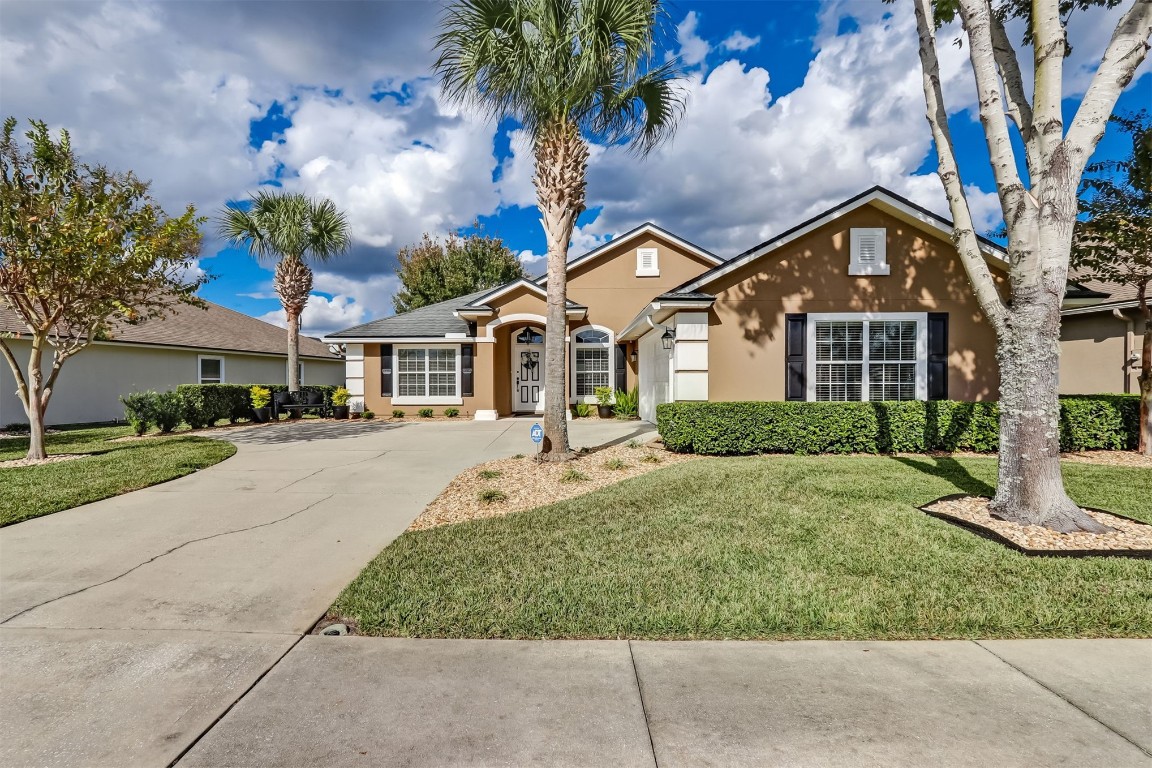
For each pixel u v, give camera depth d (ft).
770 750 6.70
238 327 77.66
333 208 58.59
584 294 54.13
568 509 17.81
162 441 35.68
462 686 8.18
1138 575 11.75
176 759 6.63
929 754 6.60
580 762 6.52
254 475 24.76
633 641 9.61
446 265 102.27
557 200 25.95
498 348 53.52
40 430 28.60
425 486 22.48
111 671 8.66
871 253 31.24
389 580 12.24
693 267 54.24
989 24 16.21
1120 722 7.21
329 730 7.16
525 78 24.54
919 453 27.68
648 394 47.09
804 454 27.66
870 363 31.30
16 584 12.33
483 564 13.16
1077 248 26.84
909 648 9.27
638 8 23.11
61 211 26.99
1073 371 42.45
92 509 18.88
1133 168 24.43
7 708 7.66
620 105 27.27
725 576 12.16
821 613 10.37
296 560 13.98
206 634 9.95
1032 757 6.54
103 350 53.83
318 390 59.88
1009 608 10.46
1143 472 21.88
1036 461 15.02
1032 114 15.71
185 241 30.68
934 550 13.42
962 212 16.51
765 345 31.40
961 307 31.19
